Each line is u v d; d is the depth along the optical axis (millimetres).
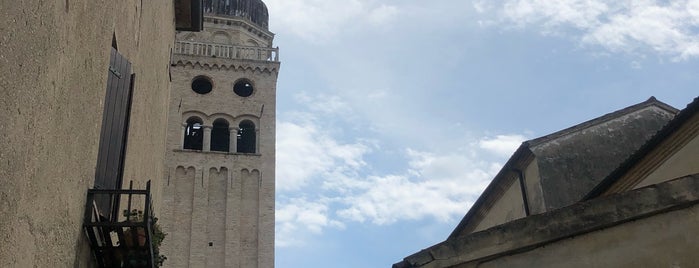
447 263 10008
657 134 17875
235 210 54719
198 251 52906
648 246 9953
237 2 65500
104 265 12836
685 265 9805
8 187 7840
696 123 17234
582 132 24766
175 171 55188
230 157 56625
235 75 60594
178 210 53906
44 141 9125
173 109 57719
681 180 10320
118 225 11852
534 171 24094
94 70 12078
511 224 10211
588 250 9984
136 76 17484
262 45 65438
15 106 7957
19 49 8023
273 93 60438
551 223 10133
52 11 9211
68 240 10641
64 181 10266
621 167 19359
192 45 60938
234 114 58719
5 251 7816
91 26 11672
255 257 53438
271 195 55812
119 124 14562
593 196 20984
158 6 22000
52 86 9375
